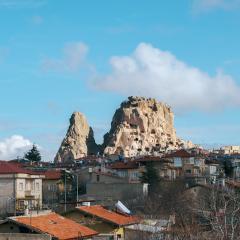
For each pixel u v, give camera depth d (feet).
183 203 322.14
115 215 245.86
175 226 202.59
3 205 383.45
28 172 408.05
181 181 449.06
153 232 215.72
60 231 193.57
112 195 414.62
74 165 648.38
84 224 232.73
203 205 237.45
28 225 188.75
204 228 185.57
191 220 200.23
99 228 231.91
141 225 237.45
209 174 529.04
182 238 175.83
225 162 595.88
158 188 421.18
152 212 306.35
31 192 402.93
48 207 366.22
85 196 420.36
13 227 190.70
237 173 567.59
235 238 146.41
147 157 588.50
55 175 487.20
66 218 221.46
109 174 459.73
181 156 558.97
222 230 148.46
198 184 368.68
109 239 219.82
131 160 583.99
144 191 406.82
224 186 329.11
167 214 282.56
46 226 193.88
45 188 471.62
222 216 168.14
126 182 423.23
